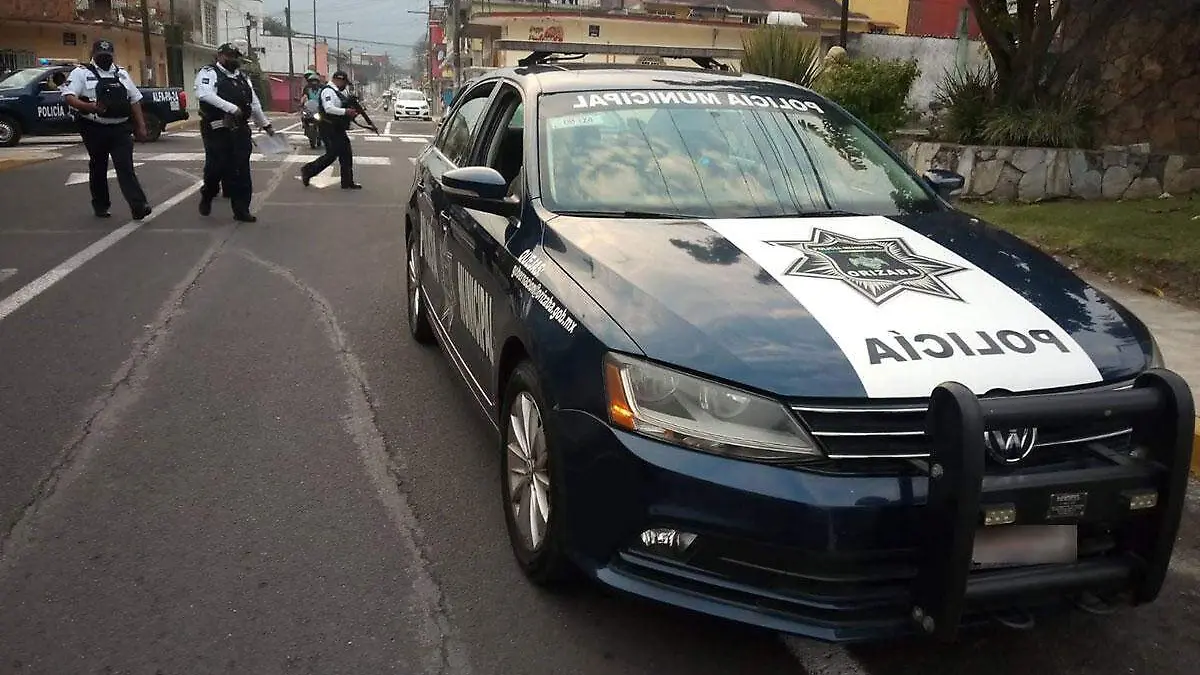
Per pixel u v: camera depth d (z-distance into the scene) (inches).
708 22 1504.7
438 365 233.9
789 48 557.9
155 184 544.4
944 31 1521.9
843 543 103.7
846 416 106.1
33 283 303.3
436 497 165.3
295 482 169.8
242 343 247.8
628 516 113.0
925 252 137.6
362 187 573.6
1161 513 107.2
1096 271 314.7
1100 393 105.5
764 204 157.5
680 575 111.6
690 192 157.6
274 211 465.1
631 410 112.6
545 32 1526.8
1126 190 417.1
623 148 163.9
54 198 482.0
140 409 201.2
